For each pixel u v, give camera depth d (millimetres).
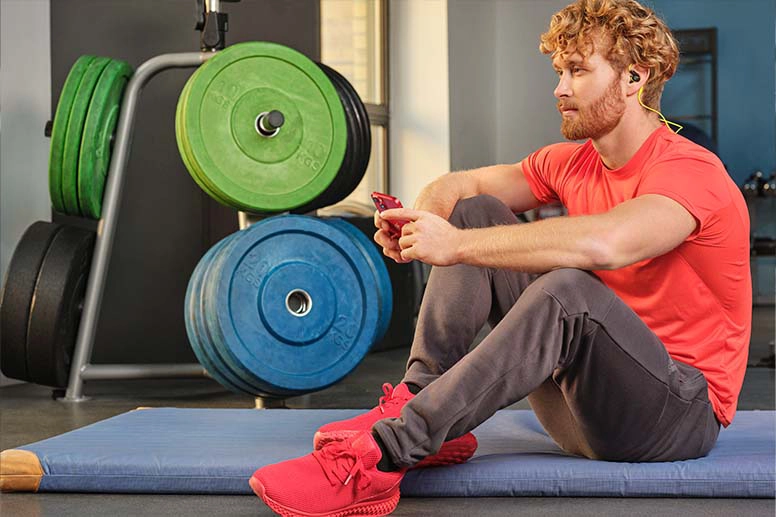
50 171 3838
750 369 4695
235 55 3479
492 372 1717
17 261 3842
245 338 3342
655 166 1816
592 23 1838
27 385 4305
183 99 3463
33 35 4441
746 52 9641
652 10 1862
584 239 1693
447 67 7059
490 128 8609
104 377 3852
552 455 2068
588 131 1879
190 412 2668
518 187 2195
